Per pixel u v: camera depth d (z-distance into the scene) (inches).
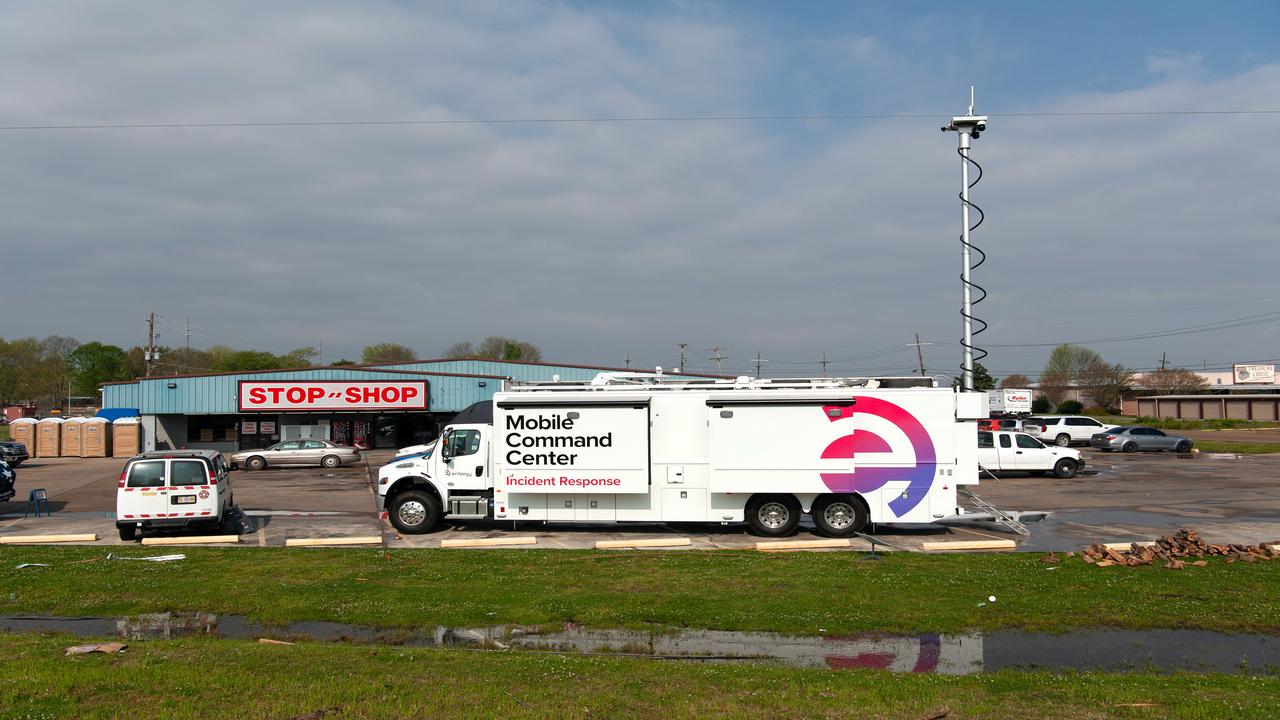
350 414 1919.3
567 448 661.3
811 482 642.8
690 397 665.0
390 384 1857.8
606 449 657.6
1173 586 458.9
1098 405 3863.2
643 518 665.0
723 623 394.3
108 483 1211.2
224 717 244.5
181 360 4864.7
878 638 377.1
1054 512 816.3
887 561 534.9
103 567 519.2
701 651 358.6
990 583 467.2
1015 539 644.1
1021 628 389.7
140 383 1841.8
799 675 299.9
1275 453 1644.9
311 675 288.5
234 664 302.5
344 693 266.5
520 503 675.4
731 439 649.0
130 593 453.4
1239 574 487.2
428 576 491.2
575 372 2006.6
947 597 438.3
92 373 4448.8
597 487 657.6
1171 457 1615.4
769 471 645.3
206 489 659.4
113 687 270.7
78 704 253.4
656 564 524.1
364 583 474.3
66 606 429.7
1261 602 428.1
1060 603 425.1
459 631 390.6
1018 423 1863.9
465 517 682.8
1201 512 818.2
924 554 564.7
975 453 641.6
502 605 426.0
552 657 323.9
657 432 665.6
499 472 669.3
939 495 640.4
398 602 430.9
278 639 375.9
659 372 741.9
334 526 736.3
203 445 1879.9
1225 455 1601.9
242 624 402.3
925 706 261.4
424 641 373.7
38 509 829.8
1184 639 375.6
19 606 428.8
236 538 639.8
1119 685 289.1
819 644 368.8
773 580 476.1
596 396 660.7
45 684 272.2
